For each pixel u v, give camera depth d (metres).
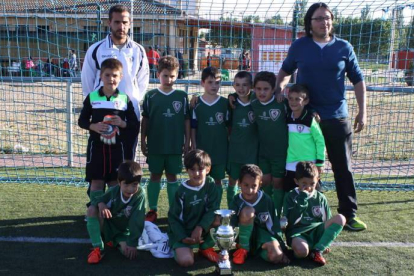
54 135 8.48
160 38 6.91
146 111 4.27
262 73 3.94
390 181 5.78
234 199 3.54
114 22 3.91
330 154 4.07
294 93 3.78
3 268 3.18
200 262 3.39
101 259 3.39
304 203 3.47
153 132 4.25
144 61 4.12
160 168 4.32
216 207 3.52
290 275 3.14
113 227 3.62
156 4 6.36
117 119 3.73
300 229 3.49
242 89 4.10
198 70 7.35
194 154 3.46
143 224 3.47
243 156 4.19
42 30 7.50
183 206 3.51
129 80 4.00
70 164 6.41
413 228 4.08
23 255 3.42
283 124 4.01
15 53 8.84
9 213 4.37
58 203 4.73
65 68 8.07
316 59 3.88
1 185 5.38
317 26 3.81
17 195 4.99
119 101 3.84
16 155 7.10
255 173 3.35
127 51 4.01
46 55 8.52
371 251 3.55
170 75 4.18
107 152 3.83
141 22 6.66
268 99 4.01
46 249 3.55
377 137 8.17
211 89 4.18
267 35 6.94
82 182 5.57
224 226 3.14
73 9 6.68
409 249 3.59
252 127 4.16
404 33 6.17
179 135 4.27
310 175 3.43
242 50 6.46
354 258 3.42
